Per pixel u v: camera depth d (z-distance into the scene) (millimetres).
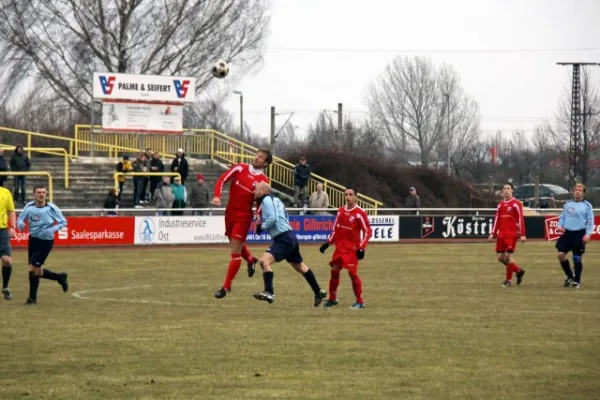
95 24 118812
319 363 23703
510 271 44156
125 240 71750
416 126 182625
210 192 92875
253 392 20453
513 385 21141
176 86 92250
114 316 32906
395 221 79938
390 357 24516
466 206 117875
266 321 31375
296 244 34531
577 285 43844
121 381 21594
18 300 38344
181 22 123125
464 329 29469
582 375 22219
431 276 49062
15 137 126062
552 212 94250
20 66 119312
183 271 52094
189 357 24516
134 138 101938
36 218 36719
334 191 99562
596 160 155750
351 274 35000
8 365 23516
